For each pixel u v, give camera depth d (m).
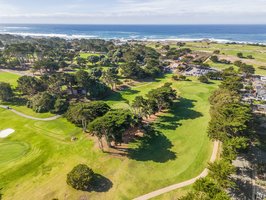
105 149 57.75
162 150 58.19
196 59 167.75
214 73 124.00
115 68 133.88
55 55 165.50
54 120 76.56
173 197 43.91
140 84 117.56
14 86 109.62
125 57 167.62
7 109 87.12
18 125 74.38
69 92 100.00
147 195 44.66
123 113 57.97
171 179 48.66
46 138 65.19
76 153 57.12
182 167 52.09
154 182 47.88
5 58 149.50
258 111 79.56
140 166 52.16
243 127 52.09
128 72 121.69
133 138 62.78
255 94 95.56
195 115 77.50
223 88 83.00
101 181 47.69
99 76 123.00
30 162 54.38
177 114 78.25
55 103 83.69
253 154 55.28
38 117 79.75
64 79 95.75
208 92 100.25
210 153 56.56
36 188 46.12
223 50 197.00
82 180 45.06
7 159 55.66
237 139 49.56
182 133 66.25
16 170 51.53
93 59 159.25
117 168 51.34
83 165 48.47
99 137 55.34
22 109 87.06
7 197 44.06
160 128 68.94
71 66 150.00
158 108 79.12
